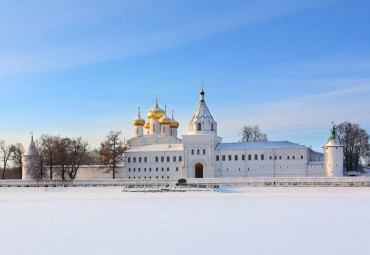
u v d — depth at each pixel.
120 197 106.06
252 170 151.75
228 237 50.16
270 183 127.50
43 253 43.19
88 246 45.97
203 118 157.88
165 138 173.62
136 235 51.66
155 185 132.62
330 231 53.44
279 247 44.91
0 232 54.12
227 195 109.25
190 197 103.88
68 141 159.38
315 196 105.12
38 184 139.62
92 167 161.12
